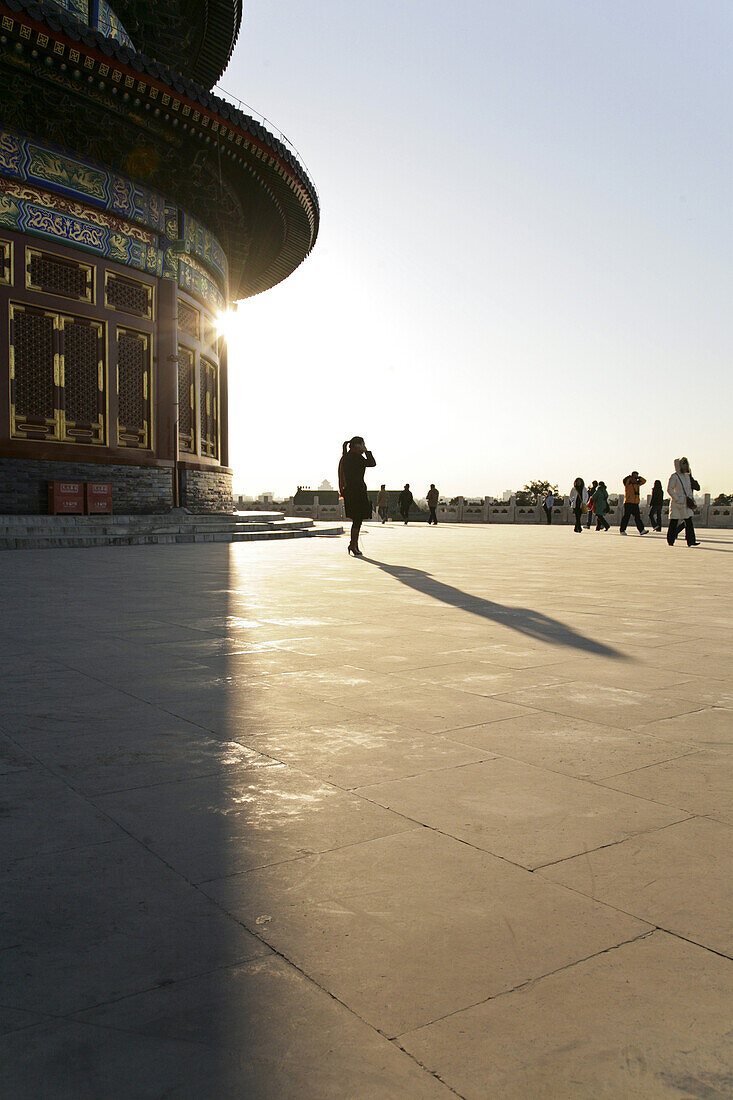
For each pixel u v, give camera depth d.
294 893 2.13
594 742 3.41
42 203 18.16
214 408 25.48
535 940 1.91
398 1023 1.62
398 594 8.65
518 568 12.16
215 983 1.74
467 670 4.82
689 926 1.97
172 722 3.72
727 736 3.50
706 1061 1.50
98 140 19.28
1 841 2.44
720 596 8.55
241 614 7.11
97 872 2.25
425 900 2.09
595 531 28.95
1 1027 1.60
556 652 5.39
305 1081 1.46
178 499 21.86
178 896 2.12
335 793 2.84
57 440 18.58
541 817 2.63
